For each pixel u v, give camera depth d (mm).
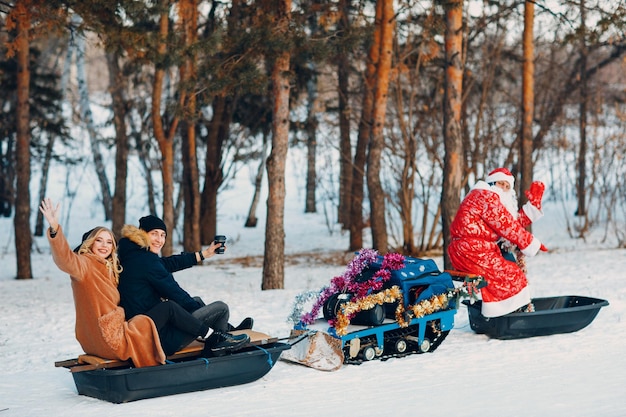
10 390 7754
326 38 17094
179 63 17203
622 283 14445
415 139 28547
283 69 16656
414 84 25016
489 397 6711
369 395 7051
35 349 10398
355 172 27594
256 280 20578
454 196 17250
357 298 8523
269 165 17000
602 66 31453
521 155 23875
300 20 17250
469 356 8664
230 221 39812
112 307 7090
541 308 10453
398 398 6855
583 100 31594
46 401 7203
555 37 23766
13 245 34219
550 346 8984
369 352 8672
